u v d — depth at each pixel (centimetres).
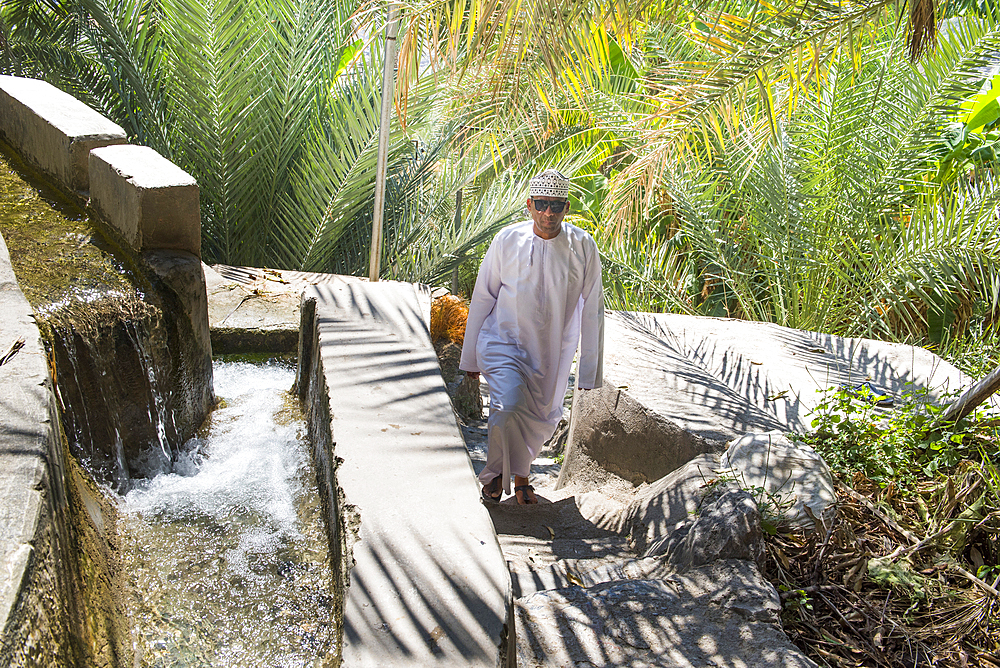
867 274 653
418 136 684
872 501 329
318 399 327
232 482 309
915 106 628
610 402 438
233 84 599
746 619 253
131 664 213
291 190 674
